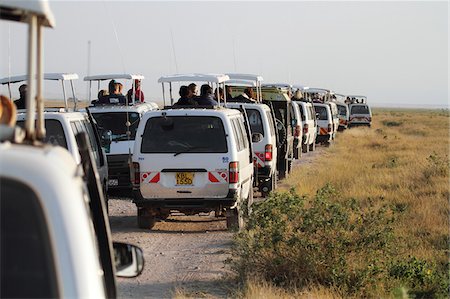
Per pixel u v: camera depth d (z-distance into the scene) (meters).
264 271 23.47
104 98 45.97
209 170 30.92
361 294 22.44
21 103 35.88
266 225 24.28
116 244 10.45
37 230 6.77
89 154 9.34
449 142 105.19
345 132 129.25
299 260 23.34
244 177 33.97
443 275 24.61
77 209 6.96
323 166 64.69
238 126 33.75
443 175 53.47
